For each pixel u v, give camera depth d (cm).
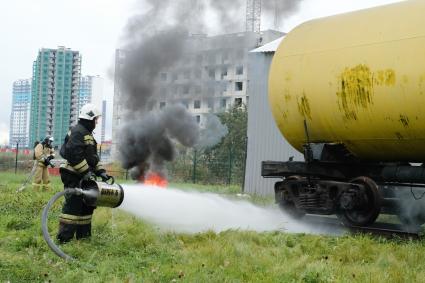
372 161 1115
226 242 796
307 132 1128
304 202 1116
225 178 2945
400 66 946
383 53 973
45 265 634
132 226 909
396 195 1070
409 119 955
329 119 1073
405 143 999
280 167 1191
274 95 1156
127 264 646
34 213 1065
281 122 1169
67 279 570
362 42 1012
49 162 1622
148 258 692
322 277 608
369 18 1038
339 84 1034
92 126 786
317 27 1125
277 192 1187
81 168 754
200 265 653
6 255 688
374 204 1023
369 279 605
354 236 940
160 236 835
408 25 959
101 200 758
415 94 931
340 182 1073
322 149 1109
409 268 684
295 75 1113
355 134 1052
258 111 1872
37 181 1623
